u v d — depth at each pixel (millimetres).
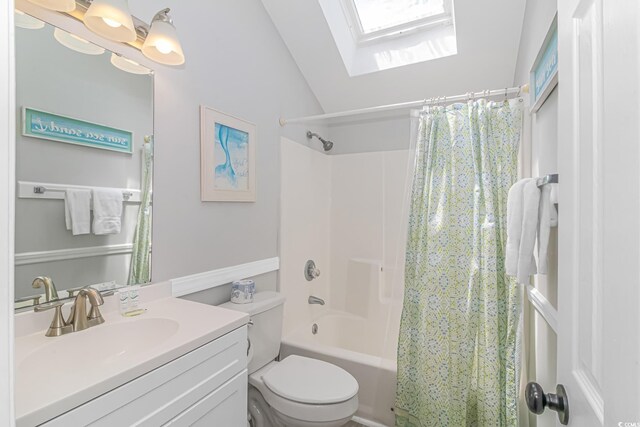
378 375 1685
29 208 944
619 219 408
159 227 1292
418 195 1686
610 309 426
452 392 1514
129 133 1188
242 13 1732
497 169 1529
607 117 446
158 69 1283
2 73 397
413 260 1692
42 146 968
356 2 2154
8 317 397
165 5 1303
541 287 1294
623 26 400
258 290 1887
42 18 965
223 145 1597
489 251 1484
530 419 1481
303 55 2215
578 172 559
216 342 987
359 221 2723
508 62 1971
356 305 2662
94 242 1092
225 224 1631
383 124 2633
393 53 2209
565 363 604
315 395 1337
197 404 916
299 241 2336
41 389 643
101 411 678
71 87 1032
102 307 1095
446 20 2061
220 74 1580
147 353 805
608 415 418
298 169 2318
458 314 1553
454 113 1617
